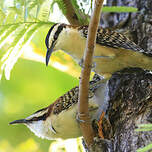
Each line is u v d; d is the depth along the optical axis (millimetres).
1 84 15016
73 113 9875
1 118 14805
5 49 9164
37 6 9414
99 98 9648
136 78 8992
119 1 11148
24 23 9266
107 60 9680
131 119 8086
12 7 9359
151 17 10164
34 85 15008
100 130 8852
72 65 11984
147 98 8273
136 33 10219
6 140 14508
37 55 12148
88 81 7641
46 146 14234
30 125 10875
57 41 10148
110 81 9898
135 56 9414
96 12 6934
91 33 7152
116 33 9586
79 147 11031
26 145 14305
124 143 7840
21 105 14953
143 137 7465
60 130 10188
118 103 8898
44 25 9383
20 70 15148
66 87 14773
